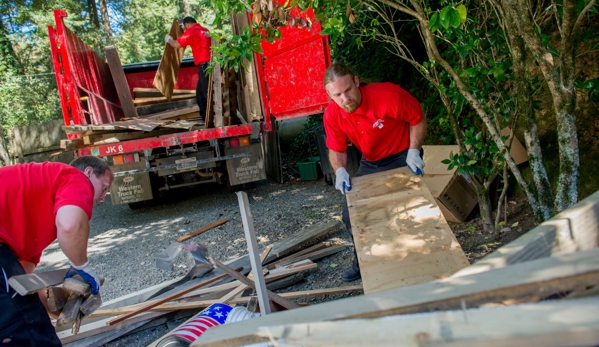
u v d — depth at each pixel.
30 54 21.95
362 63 6.99
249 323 1.06
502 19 3.61
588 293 0.86
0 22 20.53
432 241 2.20
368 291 1.99
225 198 8.48
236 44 3.63
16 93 18.52
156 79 8.34
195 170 7.99
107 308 4.11
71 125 7.09
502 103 4.11
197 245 2.93
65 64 7.05
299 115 6.61
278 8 3.44
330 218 6.20
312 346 0.89
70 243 2.16
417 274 2.01
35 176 2.27
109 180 2.63
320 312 0.98
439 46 5.74
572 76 2.85
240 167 7.44
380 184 2.97
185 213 7.79
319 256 4.69
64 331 3.71
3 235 2.18
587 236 1.16
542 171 3.30
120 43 27.30
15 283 2.03
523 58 3.18
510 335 0.71
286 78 6.73
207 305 3.72
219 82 7.07
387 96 3.16
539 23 4.07
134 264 5.58
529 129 3.28
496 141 3.67
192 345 1.06
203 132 7.18
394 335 0.82
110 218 8.30
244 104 8.13
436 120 5.71
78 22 22.44
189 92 9.48
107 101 8.59
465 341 0.74
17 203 2.21
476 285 0.86
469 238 4.58
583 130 4.36
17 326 2.08
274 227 6.14
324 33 3.58
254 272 2.54
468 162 4.24
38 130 13.93
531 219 4.45
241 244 5.71
